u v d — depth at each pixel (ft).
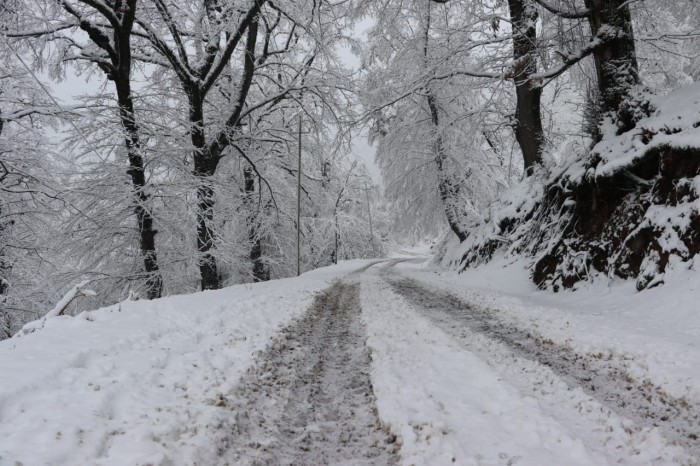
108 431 9.95
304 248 102.58
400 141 86.53
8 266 51.93
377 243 195.11
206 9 54.60
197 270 55.62
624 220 34.06
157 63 53.57
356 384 15.34
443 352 18.43
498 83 47.26
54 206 52.80
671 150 30.66
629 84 39.17
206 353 17.57
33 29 43.73
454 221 83.56
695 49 63.72
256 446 10.50
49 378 12.64
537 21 47.60
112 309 25.34
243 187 75.20
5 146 46.52
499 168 84.69
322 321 27.63
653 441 10.32
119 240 51.75
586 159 40.88
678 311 24.09
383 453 10.30
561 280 38.73
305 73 67.72
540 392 13.84
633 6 45.62
